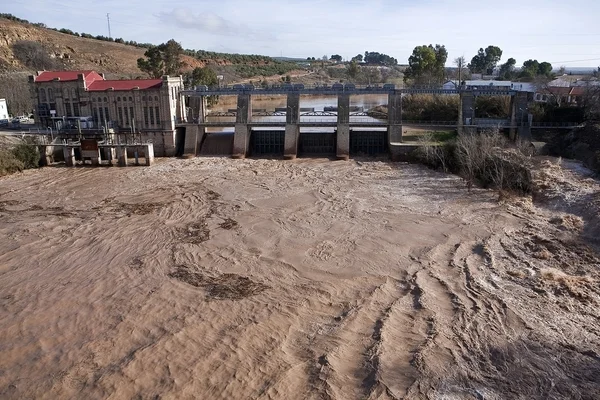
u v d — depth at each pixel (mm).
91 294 45156
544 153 88312
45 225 63250
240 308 42406
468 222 61750
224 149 108188
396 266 50344
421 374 33156
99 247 56156
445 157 89875
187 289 45938
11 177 88188
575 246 52062
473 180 79812
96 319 40875
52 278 48500
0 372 34219
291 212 67625
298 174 89375
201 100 109750
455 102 128875
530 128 97312
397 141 101438
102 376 33406
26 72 168750
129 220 65188
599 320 39062
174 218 65875
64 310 42344
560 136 94000
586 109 97062
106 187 81500
